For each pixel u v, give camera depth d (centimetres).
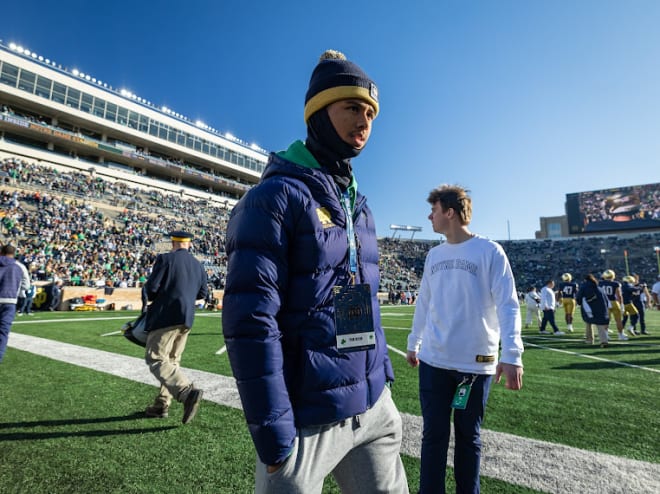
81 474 232
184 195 4716
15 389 407
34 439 282
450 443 284
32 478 227
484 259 204
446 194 223
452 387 202
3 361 543
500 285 196
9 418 322
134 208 3669
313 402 106
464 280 204
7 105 3706
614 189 5512
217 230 4084
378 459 125
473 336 197
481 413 194
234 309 101
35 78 3741
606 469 240
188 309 333
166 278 324
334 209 121
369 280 134
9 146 3341
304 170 118
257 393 96
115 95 4434
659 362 614
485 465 245
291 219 110
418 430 307
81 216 2978
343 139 124
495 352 200
